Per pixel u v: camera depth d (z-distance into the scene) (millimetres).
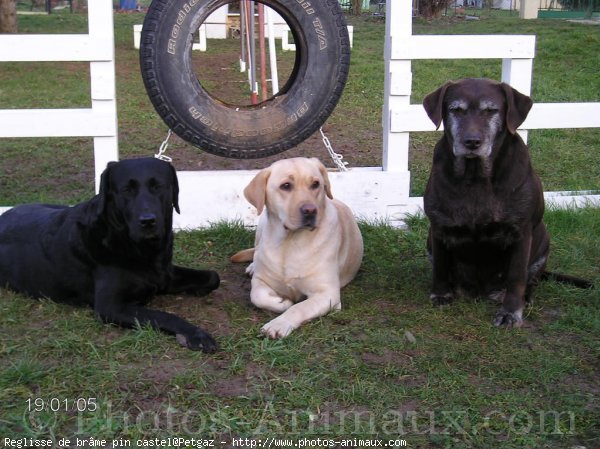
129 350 2805
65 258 3074
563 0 14117
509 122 2982
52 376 2652
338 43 3889
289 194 3041
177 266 3271
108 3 3732
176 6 3723
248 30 7875
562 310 3195
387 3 3951
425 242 3797
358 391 2607
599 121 4121
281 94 3982
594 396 2627
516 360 2803
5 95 7156
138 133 5902
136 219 2920
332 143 5707
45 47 3742
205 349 2801
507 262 3158
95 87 3799
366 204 4012
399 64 3957
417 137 5875
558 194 4281
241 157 3916
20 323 2994
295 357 2777
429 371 2730
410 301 3236
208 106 3812
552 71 7953
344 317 3066
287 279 3107
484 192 3021
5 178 4758
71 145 5531
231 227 3863
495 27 11492
